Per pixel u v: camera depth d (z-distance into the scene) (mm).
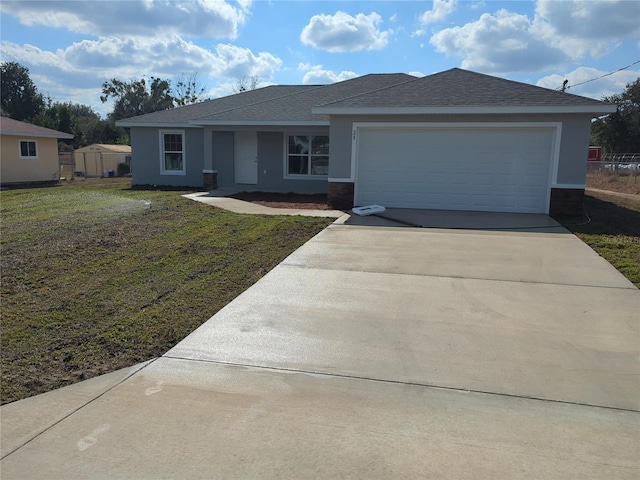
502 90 12477
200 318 5297
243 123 16891
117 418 3387
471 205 12656
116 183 23984
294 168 18031
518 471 2789
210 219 11000
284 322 5090
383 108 12305
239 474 2787
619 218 12008
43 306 5715
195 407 3512
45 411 3514
